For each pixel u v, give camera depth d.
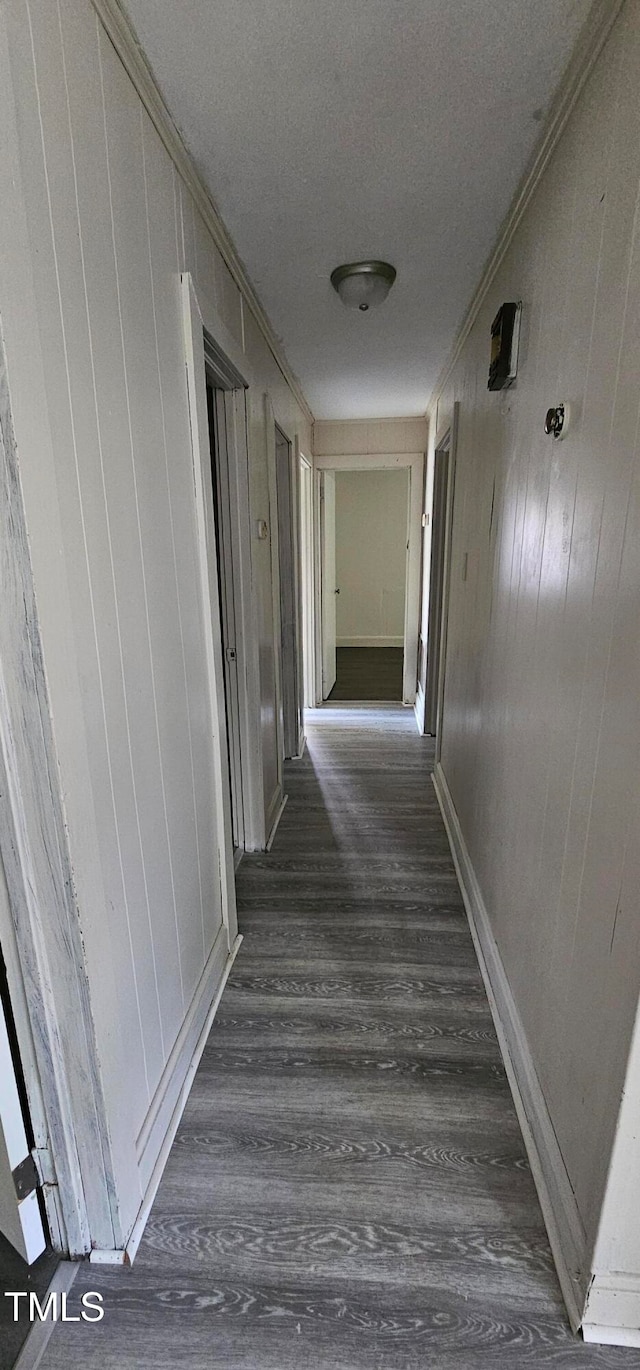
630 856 0.89
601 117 1.06
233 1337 1.04
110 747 1.07
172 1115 1.40
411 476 4.60
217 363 1.91
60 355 0.88
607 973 0.97
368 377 3.32
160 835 1.34
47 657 0.84
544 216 1.42
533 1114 1.34
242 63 1.14
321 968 1.95
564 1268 1.11
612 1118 0.93
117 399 1.10
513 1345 1.03
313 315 2.41
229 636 2.44
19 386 0.77
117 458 1.10
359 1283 1.11
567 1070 1.17
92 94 0.98
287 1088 1.52
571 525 1.18
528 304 1.55
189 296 1.46
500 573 1.85
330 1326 1.05
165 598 1.36
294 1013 1.76
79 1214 1.12
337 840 2.81
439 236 1.81
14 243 0.75
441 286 2.15
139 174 1.19
